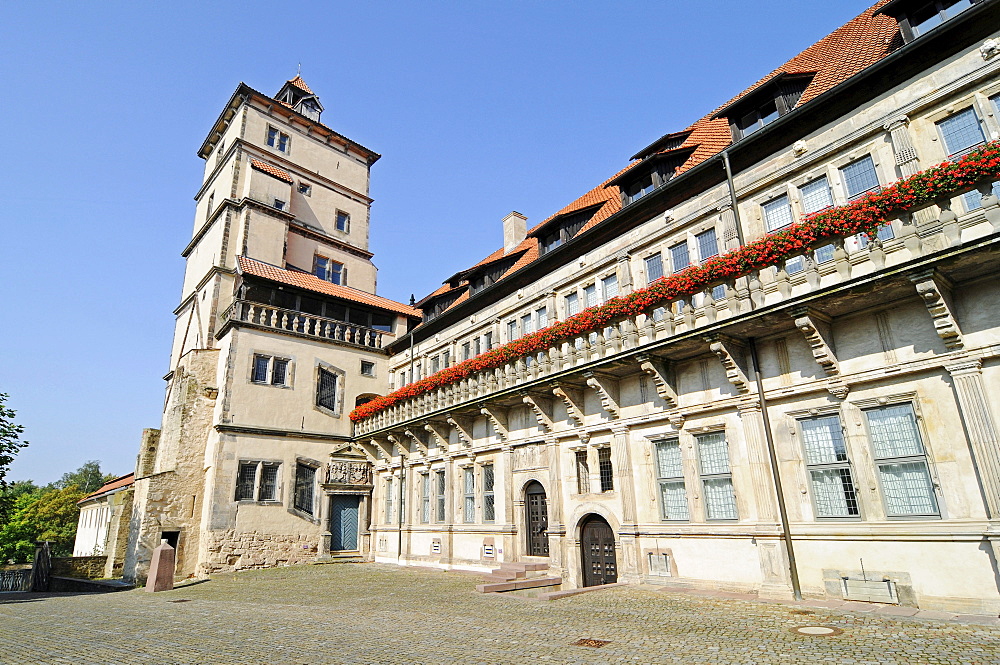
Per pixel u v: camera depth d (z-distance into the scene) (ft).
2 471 75.25
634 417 54.44
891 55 41.29
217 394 86.84
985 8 37.73
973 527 33.83
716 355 49.11
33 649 30.94
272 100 119.14
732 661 24.73
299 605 47.85
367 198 134.41
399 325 108.78
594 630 32.42
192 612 45.75
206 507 80.18
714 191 53.31
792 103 49.73
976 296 35.81
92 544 152.35
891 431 38.73
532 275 72.95
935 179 34.65
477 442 73.97
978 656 24.00
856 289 36.96
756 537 43.21
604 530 56.44
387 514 90.58
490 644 29.68
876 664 23.52
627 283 59.77
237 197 108.78
